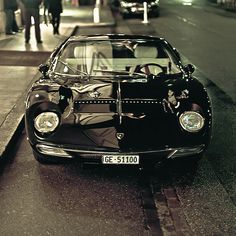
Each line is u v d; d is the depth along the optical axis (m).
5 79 8.38
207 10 32.00
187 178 4.47
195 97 4.46
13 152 5.13
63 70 5.15
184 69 5.33
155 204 3.90
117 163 4.07
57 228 3.43
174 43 14.77
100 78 4.95
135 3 24.28
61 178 4.41
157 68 5.23
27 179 4.37
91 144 4.06
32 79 8.41
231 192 4.16
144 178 4.46
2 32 14.94
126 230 3.43
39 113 4.16
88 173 4.54
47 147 4.13
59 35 15.55
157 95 4.46
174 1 43.22
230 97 7.86
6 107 6.47
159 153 4.08
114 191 4.14
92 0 34.66
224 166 4.80
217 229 3.46
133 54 5.41
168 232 3.42
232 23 22.39
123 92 4.52
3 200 3.90
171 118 4.17
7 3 14.76
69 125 4.11
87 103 4.29
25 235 3.32
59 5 15.34
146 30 18.67
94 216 3.64
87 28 19.31
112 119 4.11
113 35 5.68
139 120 4.11
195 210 3.79
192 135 4.15
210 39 15.98
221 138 5.70
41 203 3.86
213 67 10.66
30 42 13.53
